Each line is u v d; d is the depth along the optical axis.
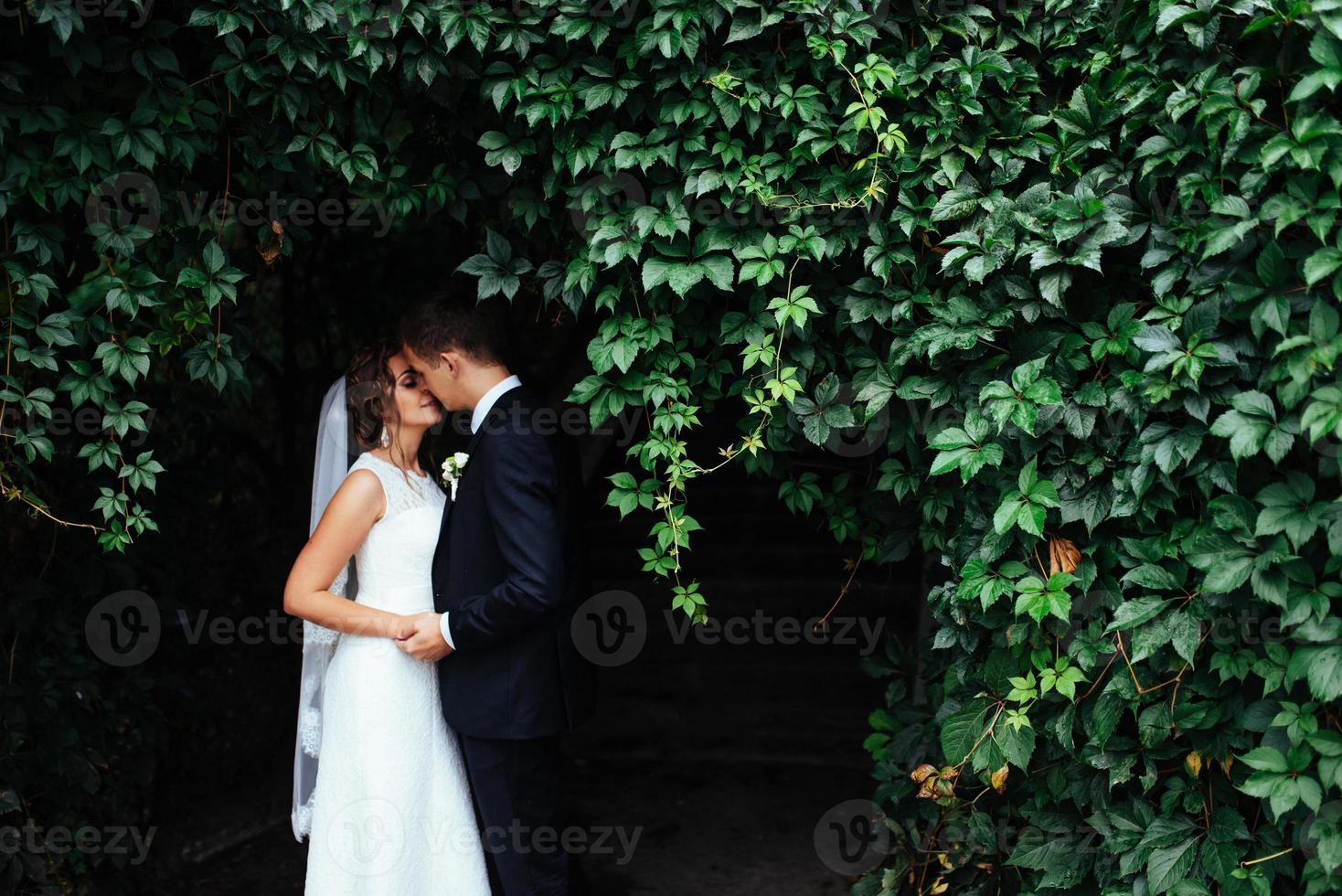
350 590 2.68
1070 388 2.12
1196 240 1.95
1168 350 1.98
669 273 2.24
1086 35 2.17
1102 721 2.15
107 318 2.36
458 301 2.57
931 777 2.49
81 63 2.14
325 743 2.55
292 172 2.42
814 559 5.62
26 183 2.13
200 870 3.90
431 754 2.56
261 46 2.22
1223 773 2.13
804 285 2.28
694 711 5.07
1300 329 1.89
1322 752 1.84
